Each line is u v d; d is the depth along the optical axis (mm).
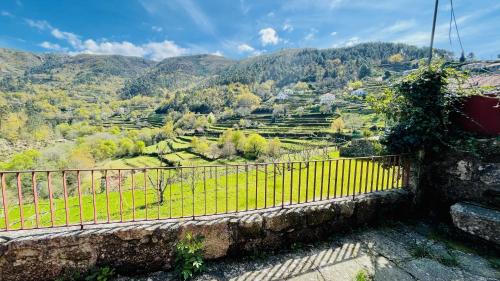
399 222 5168
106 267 3428
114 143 76062
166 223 3727
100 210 8812
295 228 4266
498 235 4055
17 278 3227
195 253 3680
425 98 5199
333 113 90562
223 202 7797
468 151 4852
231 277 3527
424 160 5477
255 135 62750
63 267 3348
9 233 3326
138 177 26953
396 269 3730
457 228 4609
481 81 6293
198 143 76562
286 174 12961
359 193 5125
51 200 3494
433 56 5656
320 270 3684
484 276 3592
